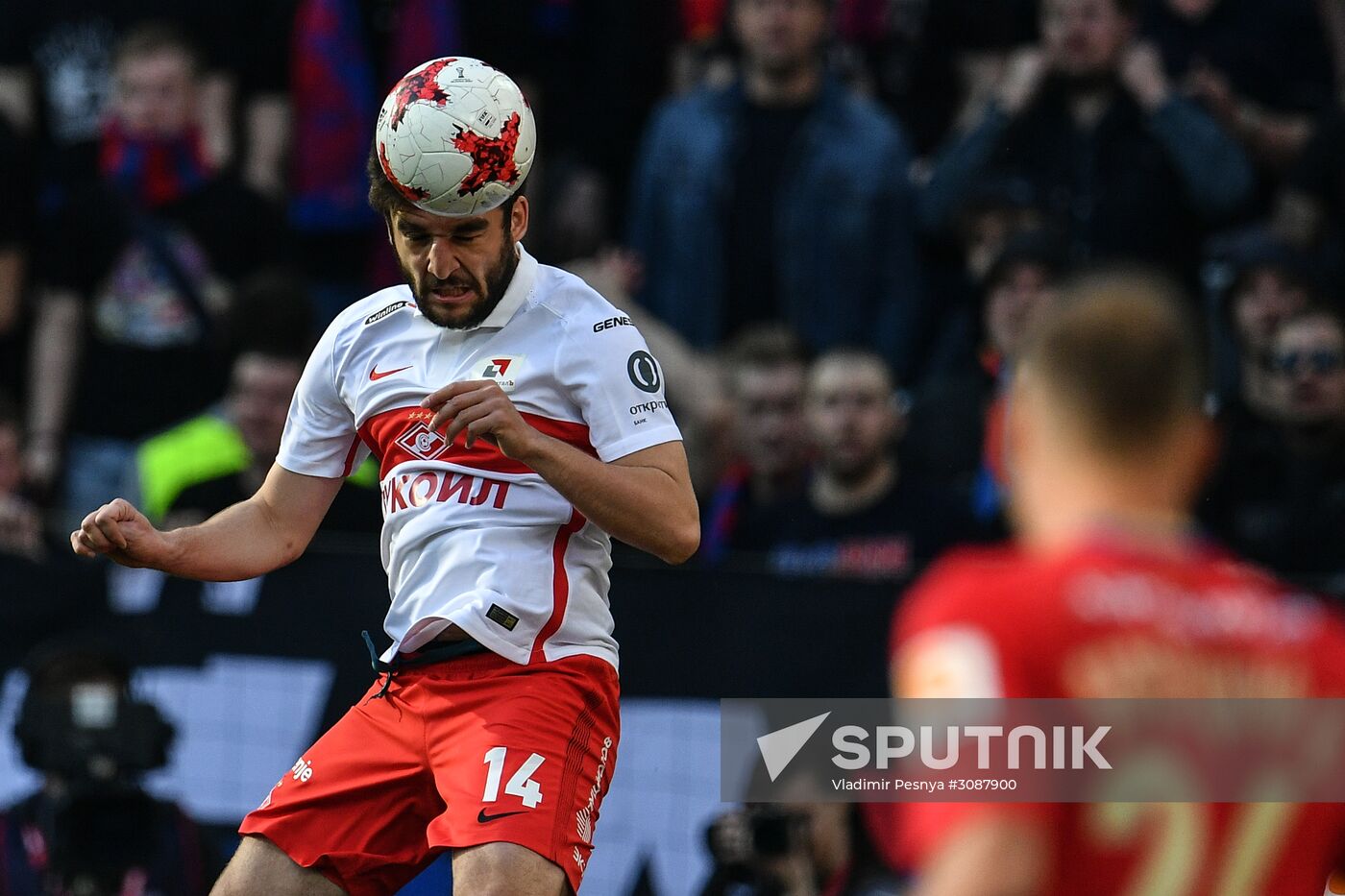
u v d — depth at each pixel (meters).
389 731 13.03
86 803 19.05
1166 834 7.95
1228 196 26.94
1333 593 19.88
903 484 23.31
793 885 19.50
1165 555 8.30
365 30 29.20
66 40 30.47
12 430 25.64
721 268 27.86
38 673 19.48
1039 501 8.53
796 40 27.45
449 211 12.20
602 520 12.18
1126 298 8.47
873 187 27.41
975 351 25.62
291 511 13.53
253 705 20.97
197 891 19.52
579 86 30.19
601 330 12.79
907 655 8.26
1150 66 27.17
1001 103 27.48
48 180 28.70
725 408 25.72
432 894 19.44
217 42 30.02
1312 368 23.67
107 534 12.55
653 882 19.89
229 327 24.98
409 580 12.97
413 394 12.91
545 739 12.53
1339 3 29.30
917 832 8.01
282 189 29.83
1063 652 7.99
